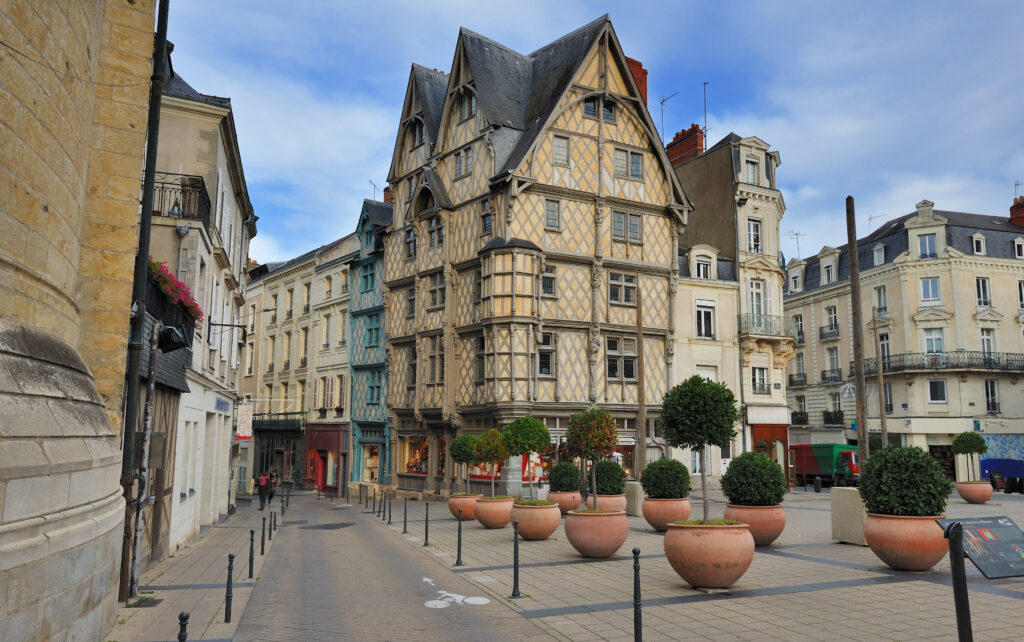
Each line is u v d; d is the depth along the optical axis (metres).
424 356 30.08
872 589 9.52
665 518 16.30
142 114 9.14
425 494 29.47
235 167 20.95
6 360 5.67
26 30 6.27
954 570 4.64
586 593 9.71
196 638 7.50
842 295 43.88
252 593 10.11
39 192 6.59
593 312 27.33
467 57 28.98
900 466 10.92
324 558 13.80
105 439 7.25
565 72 28.27
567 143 27.69
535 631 7.80
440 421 28.73
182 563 12.88
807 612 8.30
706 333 31.14
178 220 14.95
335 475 36.88
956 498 27.61
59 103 6.99
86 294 8.66
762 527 13.42
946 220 39.41
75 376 7.06
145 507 10.81
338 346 37.44
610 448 16.88
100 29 8.55
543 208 26.88
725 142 34.78
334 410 37.25
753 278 32.78
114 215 8.88
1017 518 18.89
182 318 13.12
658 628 7.73
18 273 6.25
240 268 25.33
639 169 29.52
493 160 27.16
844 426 42.06
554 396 26.25
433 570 12.06
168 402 13.37
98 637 6.76
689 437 13.87
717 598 9.15
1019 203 42.66
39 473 5.49
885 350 40.72
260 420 43.91
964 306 38.53
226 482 24.22
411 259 31.67
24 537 5.22
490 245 26.19
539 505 15.59
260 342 45.78
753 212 33.25
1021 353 38.88
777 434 32.03
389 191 39.91
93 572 6.58
